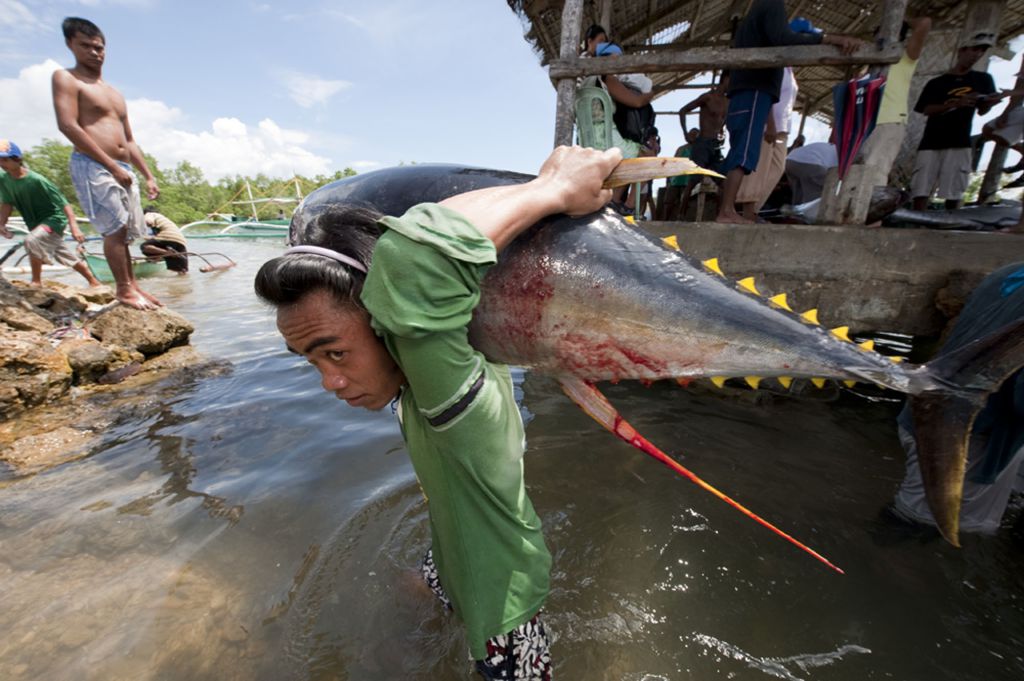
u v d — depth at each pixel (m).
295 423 3.51
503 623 1.34
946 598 2.04
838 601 2.04
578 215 1.20
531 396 3.97
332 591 2.05
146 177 5.73
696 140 6.20
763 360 1.21
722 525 2.48
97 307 6.08
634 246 1.22
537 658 1.49
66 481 2.80
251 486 2.75
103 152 4.98
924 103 5.52
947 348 2.25
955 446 1.30
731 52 3.66
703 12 8.35
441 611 1.96
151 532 2.37
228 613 1.92
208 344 5.59
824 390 4.03
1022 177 5.75
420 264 0.86
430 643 1.83
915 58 3.83
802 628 1.92
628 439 1.29
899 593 2.06
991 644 1.84
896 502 2.51
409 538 2.37
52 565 2.14
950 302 3.39
